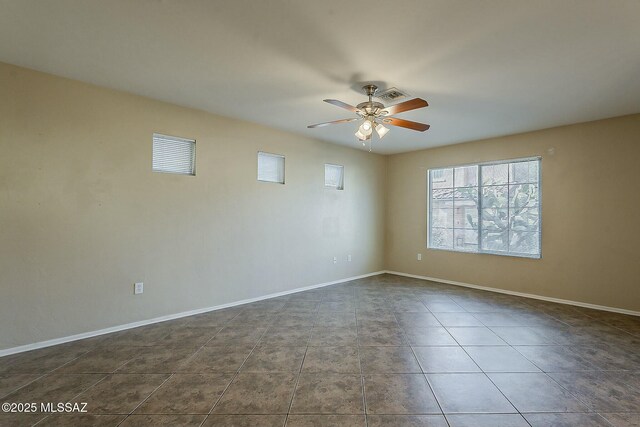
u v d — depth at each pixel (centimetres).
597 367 246
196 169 373
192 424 177
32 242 271
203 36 220
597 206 400
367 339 300
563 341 296
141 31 214
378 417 185
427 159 577
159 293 345
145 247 335
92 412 188
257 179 433
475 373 237
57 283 284
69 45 233
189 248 368
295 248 481
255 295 430
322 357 262
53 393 207
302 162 489
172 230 354
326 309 394
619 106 350
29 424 177
